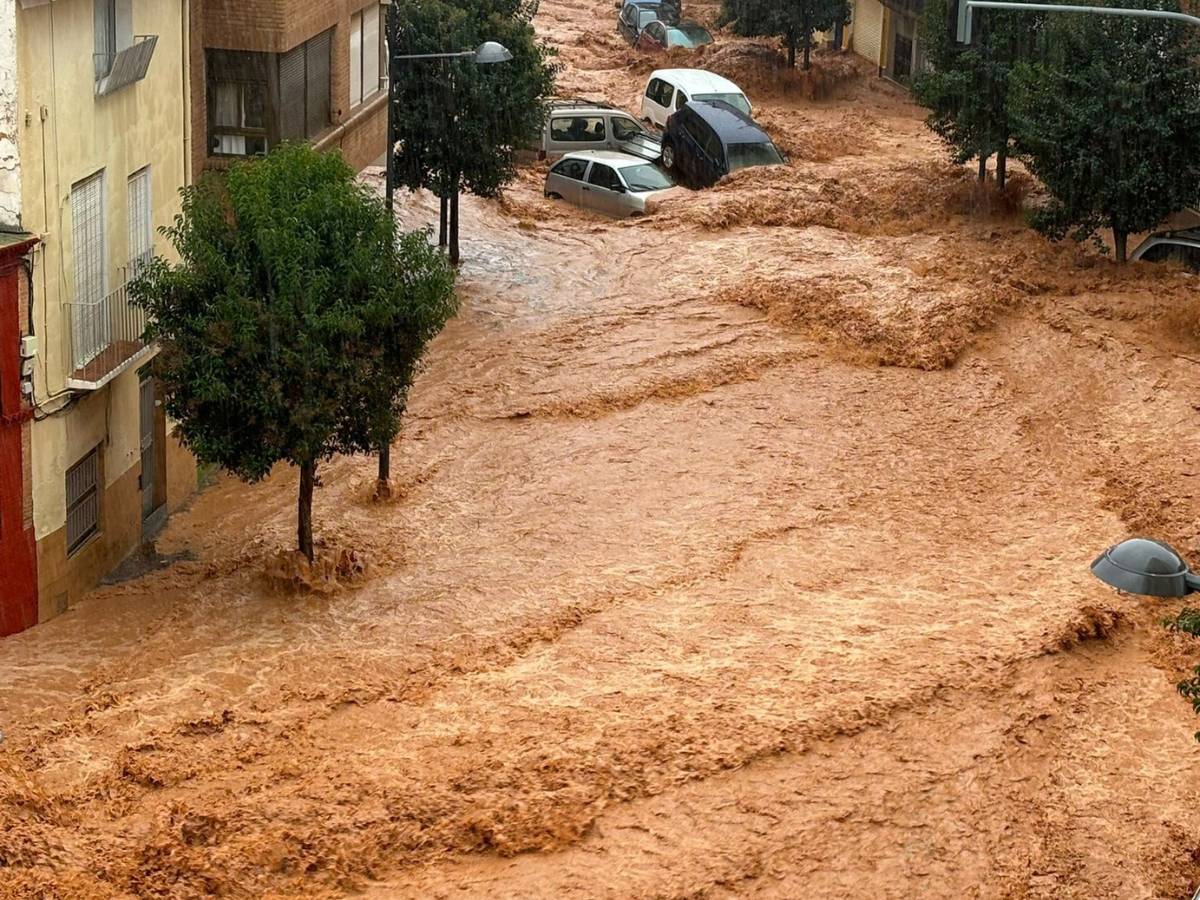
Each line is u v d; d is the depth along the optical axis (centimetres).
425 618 1886
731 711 1620
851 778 1523
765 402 2580
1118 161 3030
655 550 2073
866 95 4988
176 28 2150
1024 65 3123
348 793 1455
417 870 1373
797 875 1385
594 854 1397
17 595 1805
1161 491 2231
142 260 2017
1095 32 3011
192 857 1343
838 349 2783
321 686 1692
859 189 3741
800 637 1814
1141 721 1662
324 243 1864
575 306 3002
